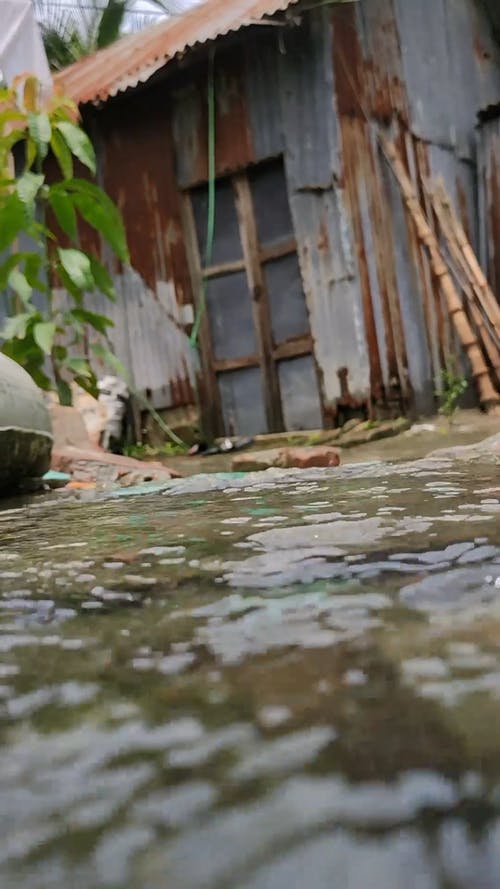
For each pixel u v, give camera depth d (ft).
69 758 1.44
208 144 21.38
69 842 1.16
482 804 1.16
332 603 2.41
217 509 5.31
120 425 22.17
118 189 22.97
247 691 1.71
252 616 2.34
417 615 2.19
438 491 5.18
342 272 19.67
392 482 6.05
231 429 22.13
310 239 20.10
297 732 1.47
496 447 8.61
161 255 22.56
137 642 2.17
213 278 22.00
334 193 19.56
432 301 20.72
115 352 23.58
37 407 10.23
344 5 19.49
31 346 15.26
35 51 20.31
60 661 2.05
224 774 1.33
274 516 4.61
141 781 1.33
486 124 21.57
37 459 10.09
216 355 22.21
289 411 21.18
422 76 21.36
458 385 19.70
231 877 1.04
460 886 0.99
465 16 23.31
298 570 2.93
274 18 18.01
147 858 1.10
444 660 1.80
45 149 14.21
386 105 20.18
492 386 20.12
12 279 14.64
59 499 7.87
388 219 20.07
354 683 1.70
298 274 20.70
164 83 21.81
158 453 21.74
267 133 20.49
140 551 3.67
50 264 15.65
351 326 19.62
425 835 1.09
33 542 4.39
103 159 23.06
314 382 20.67
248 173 21.11
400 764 1.30
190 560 3.35
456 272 20.86
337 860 1.05
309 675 1.78
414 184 20.65
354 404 19.75
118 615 2.50
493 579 2.57
